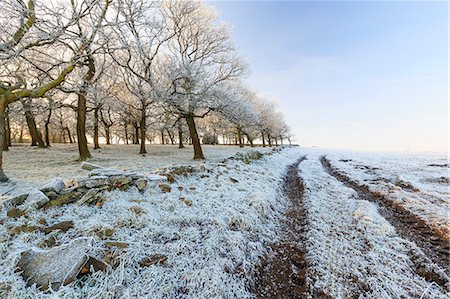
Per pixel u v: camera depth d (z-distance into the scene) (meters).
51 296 2.67
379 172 12.31
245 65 16.02
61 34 7.70
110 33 9.08
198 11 15.23
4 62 7.30
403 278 3.70
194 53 15.98
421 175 11.00
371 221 5.67
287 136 56.75
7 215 3.88
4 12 6.80
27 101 11.52
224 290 3.25
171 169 7.25
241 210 5.68
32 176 8.52
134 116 21.39
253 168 11.18
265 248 4.68
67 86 11.04
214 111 16.19
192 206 5.53
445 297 3.31
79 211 4.43
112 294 2.87
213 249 3.99
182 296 3.09
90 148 22.23
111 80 17.91
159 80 14.57
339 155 25.38
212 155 18.77
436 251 4.53
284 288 3.66
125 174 5.75
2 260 3.05
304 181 10.71
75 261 3.05
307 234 5.38
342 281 3.70
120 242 3.62
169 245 3.90
